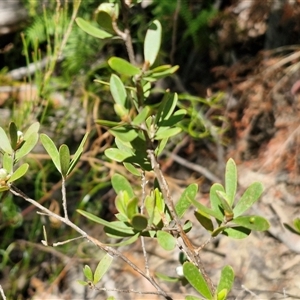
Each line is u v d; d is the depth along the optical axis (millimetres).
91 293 630
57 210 703
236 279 557
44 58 847
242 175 687
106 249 275
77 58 798
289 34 750
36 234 708
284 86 720
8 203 711
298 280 525
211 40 809
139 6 811
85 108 782
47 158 753
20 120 700
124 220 247
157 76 210
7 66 884
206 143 754
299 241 564
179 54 833
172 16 807
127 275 626
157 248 647
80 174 769
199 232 637
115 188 251
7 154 270
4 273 688
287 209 613
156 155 244
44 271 681
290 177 647
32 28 807
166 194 231
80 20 227
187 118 762
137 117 206
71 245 694
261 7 774
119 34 215
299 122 688
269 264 559
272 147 691
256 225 221
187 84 823
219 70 773
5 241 708
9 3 823
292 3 736
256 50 792
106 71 796
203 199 683
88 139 784
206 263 596
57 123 794
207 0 820
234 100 763
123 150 255
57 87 799
